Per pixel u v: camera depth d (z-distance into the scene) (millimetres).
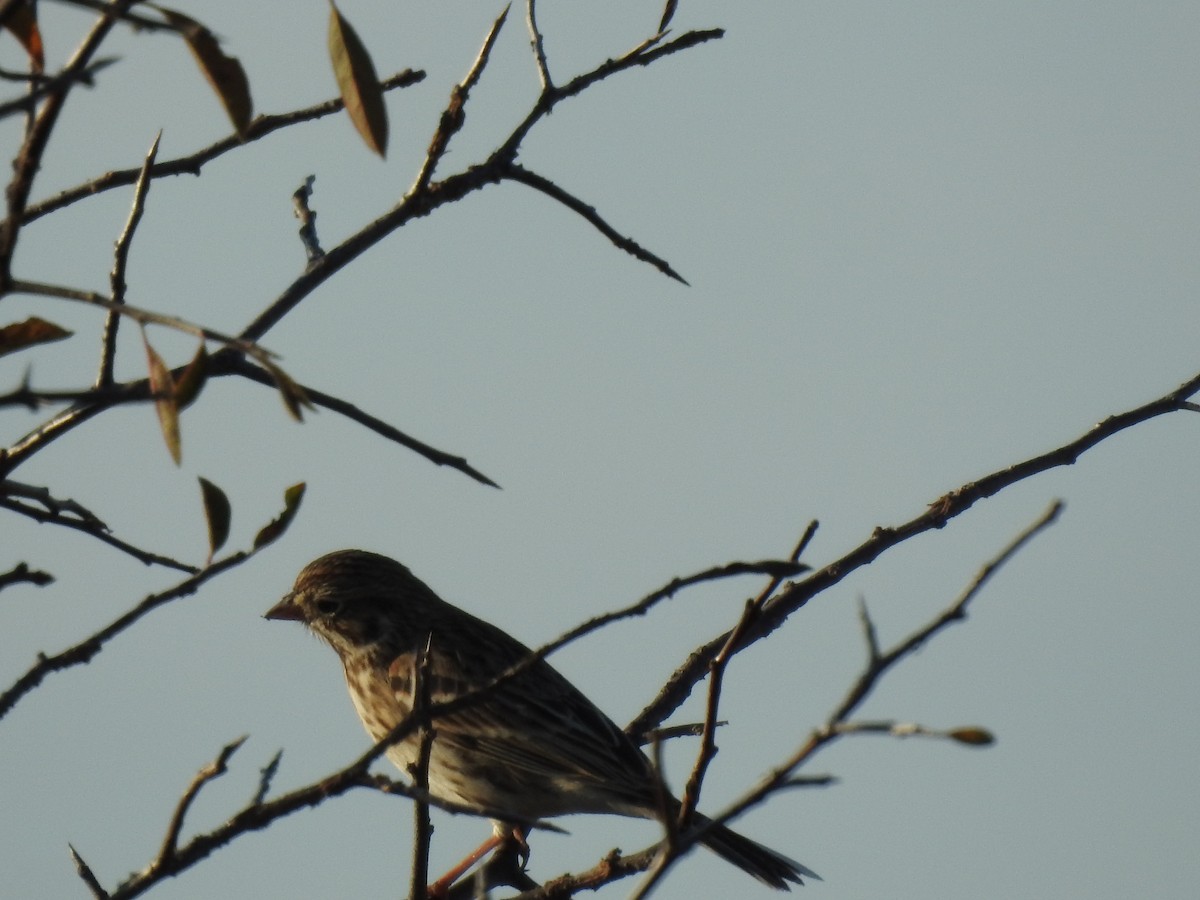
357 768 6965
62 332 6840
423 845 8586
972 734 5191
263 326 8953
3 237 6035
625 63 9406
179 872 6891
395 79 9086
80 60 5812
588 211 9438
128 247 7465
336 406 7023
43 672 6867
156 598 6973
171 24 5867
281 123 9016
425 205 9281
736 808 5805
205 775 6820
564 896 10305
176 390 6164
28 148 6023
